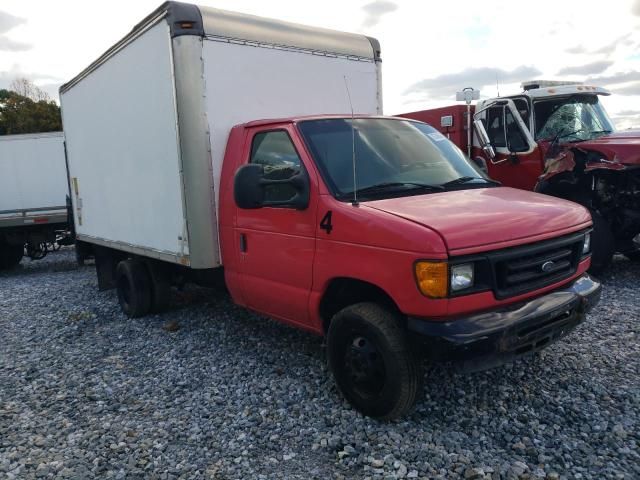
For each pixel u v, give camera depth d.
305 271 4.27
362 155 4.44
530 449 3.41
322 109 6.07
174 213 5.58
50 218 13.56
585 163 7.54
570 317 3.89
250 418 4.08
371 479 3.23
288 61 5.73
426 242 3.35
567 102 9.03
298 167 4.38
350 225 3.83
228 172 5.12
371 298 4.07
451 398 4.16
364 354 3.81
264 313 5.00
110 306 8.05
